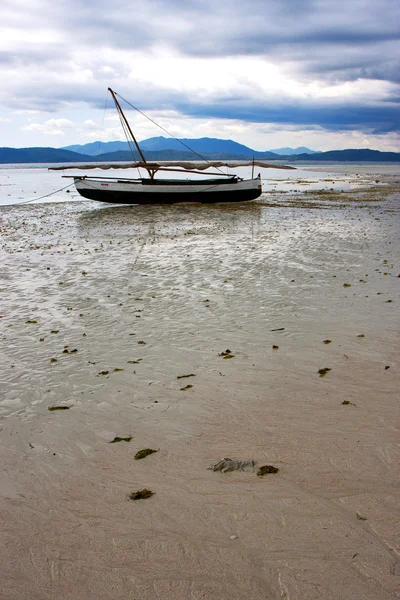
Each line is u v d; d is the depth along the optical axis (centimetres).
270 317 848
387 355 661
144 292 1043
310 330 775
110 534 349
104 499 390
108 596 297
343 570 303
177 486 402
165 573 311
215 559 320
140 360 682
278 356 675
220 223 2195
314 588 292
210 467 427
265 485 395
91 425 514
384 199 3181
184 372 637
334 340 727
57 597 298
